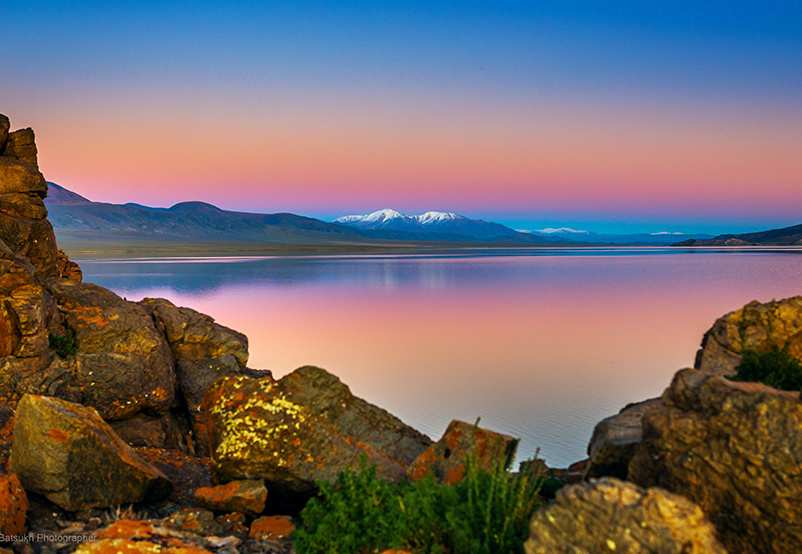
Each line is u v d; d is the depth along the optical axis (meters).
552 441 16.69
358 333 37.62
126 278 86.38
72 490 8.16
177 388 15.48
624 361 28.69
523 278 90.75
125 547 6.13
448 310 50.69
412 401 20.98
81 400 13.15
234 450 8.52
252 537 7.85
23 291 12.92
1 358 12.20
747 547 5.45
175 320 16.38
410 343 33.75
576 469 9.48
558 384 23.66
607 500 4.68
